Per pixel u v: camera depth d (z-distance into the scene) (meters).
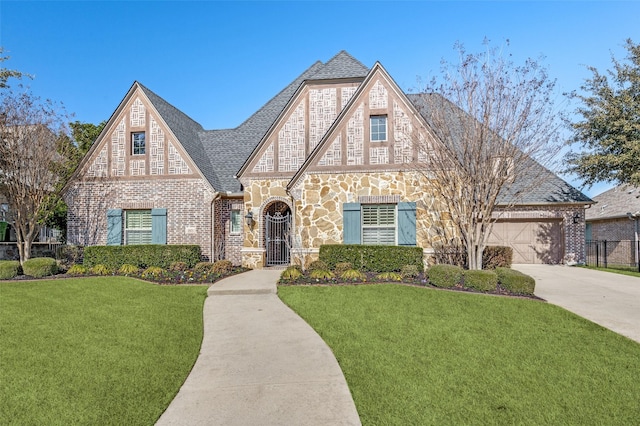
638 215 22.08
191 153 18.20
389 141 15.09
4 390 5.14
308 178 15.57
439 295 10.12
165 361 6.23
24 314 8.77
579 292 11.37
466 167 12.26
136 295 10.73
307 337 7.36
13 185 15.80
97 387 5.27
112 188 18.02
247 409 4.69
